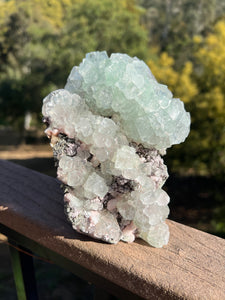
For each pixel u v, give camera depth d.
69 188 0.15
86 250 0.15
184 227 0.17
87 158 0.16
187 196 1.25
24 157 1.99
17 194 0.19
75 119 0.15
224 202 1.20
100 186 0.15
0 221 0.19
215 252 0.15
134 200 0.15
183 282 0.12
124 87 0.15
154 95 0.15
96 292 0.16
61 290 0.54
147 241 0.15
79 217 0.15
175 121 0.15
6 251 0.65
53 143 0.16
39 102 2.08
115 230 0.15
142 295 0.13
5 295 0.50
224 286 0.12
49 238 0.16
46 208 0.18
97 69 0.16
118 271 0.13
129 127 0.15
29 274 0.22
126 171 0.14
